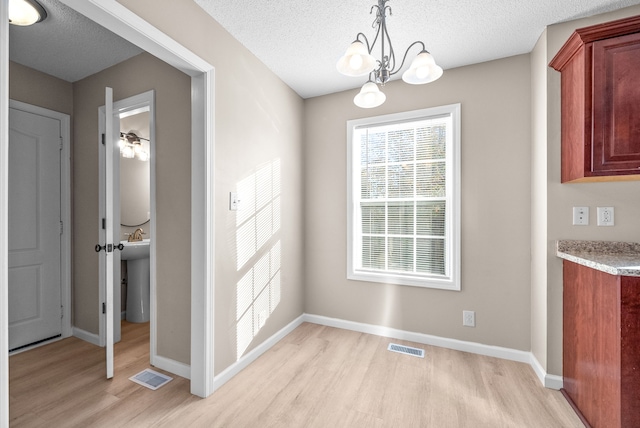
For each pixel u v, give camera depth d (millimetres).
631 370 1324
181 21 1698
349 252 2951
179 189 2131
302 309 3156
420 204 2725
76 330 2818
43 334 2672
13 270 2506
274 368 2211
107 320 2045
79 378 2074
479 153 2430
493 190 2387
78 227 2840
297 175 3053
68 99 2836
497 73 2385
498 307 2375
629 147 1581
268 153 2555
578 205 1900
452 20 1926
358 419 1661
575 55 1754
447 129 2617
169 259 2168
